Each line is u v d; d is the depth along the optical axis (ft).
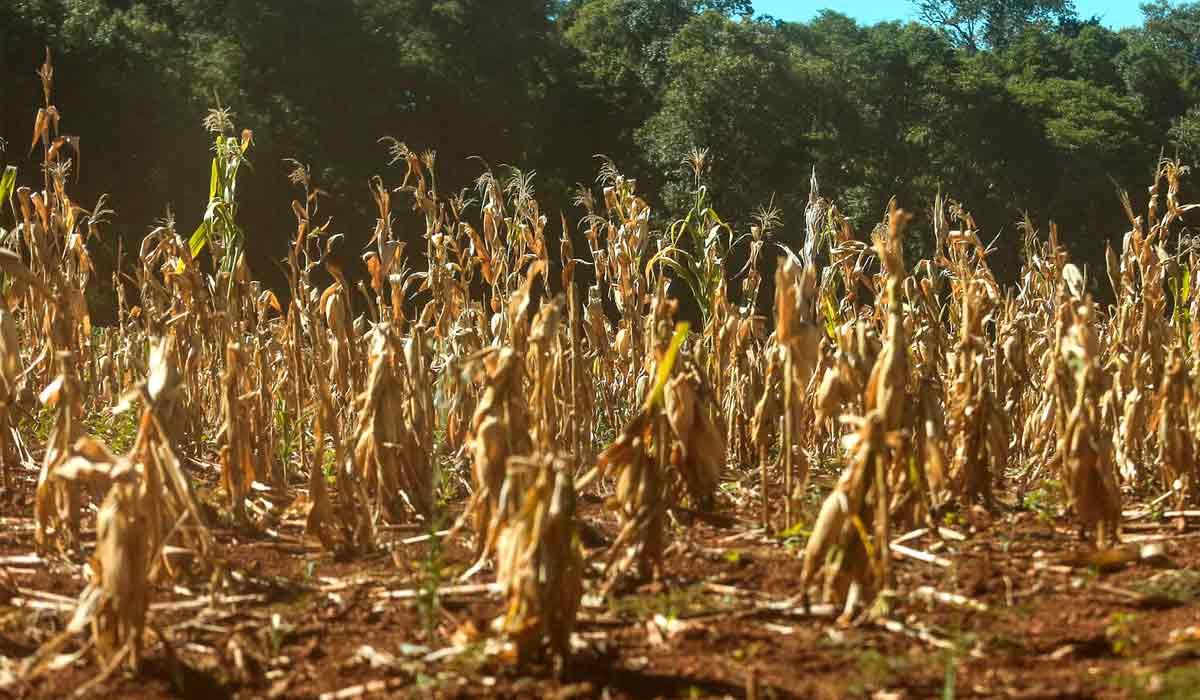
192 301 23.06
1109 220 157.38
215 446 25.41
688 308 78.48
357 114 120.98
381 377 18.90
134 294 76.02
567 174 142.41
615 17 173.78
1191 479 19.40
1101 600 14.32
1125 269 23.57
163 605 14.17
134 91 101.65
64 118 99.04
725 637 13.03
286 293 104.63
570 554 11.91
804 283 18.54
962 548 16.85
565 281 22.44
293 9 119.03
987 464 19.27
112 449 25.66
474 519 15.25
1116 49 231.71
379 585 15.19
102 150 100.22
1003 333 23.48
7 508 19.21
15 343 19.52
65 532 16.90
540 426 17.16
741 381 24.20
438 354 24.20
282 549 17.40
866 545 13.12
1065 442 16.53
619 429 26.18
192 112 104.27
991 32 259.19
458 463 21.83
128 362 26.30
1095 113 162.40
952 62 165.17
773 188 141.08
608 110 145.69
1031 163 153.99
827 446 25.16
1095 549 16.71
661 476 14.83
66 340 17.43
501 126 134.72
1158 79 208.54
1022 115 157.89
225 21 120.37
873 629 13.24
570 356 22.53
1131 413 21.44
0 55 95.30
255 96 116.57
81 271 25.79
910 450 14.79
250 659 12.53
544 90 143.84
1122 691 11.27
